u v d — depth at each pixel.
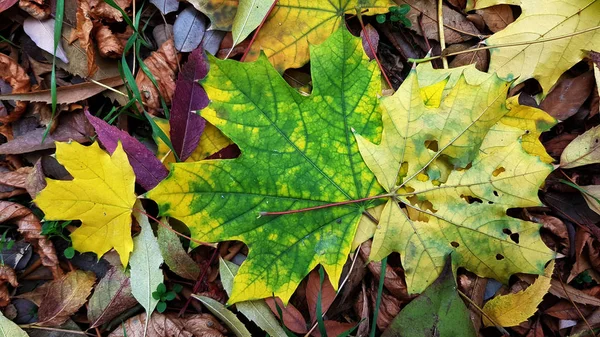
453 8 0.36
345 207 0.33
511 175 0.32
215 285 0.34
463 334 0.32
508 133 0.33
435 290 0.33
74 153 0.31
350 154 0.32
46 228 0.34
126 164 0.32
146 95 0.35
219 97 0.31
